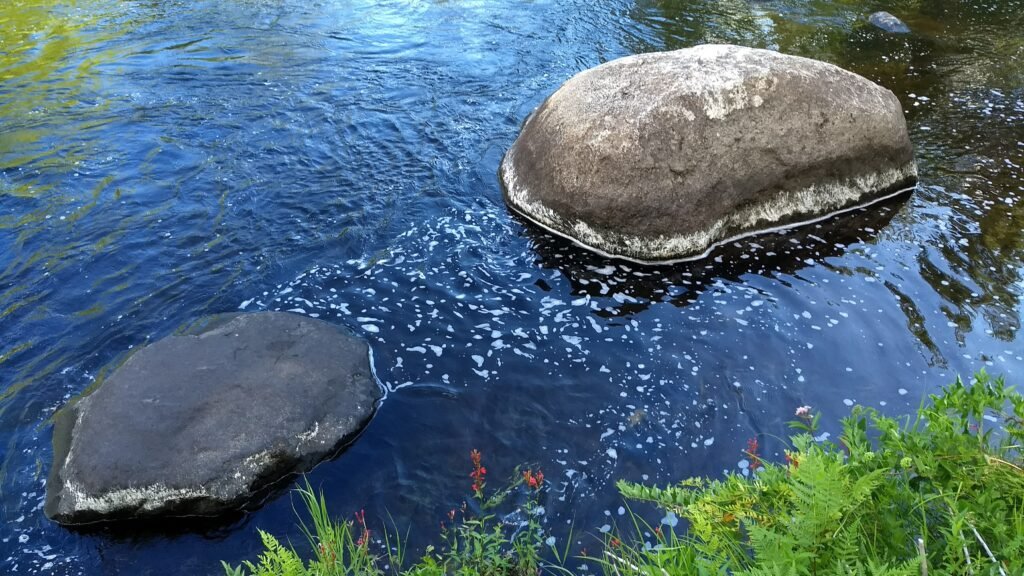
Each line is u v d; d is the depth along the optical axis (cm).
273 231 611
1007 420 276
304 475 405
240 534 377
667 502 281
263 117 790
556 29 1048
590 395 457
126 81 866
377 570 329
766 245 601
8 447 417
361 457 416
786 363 479
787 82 610
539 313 526
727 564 220
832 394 455
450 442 425
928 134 774
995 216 629
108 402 419
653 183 574
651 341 500
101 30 1012
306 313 522
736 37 1030
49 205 641
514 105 828
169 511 384
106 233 606
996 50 999
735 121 593
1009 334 496
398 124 781
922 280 552
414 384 464
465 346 495
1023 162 717
